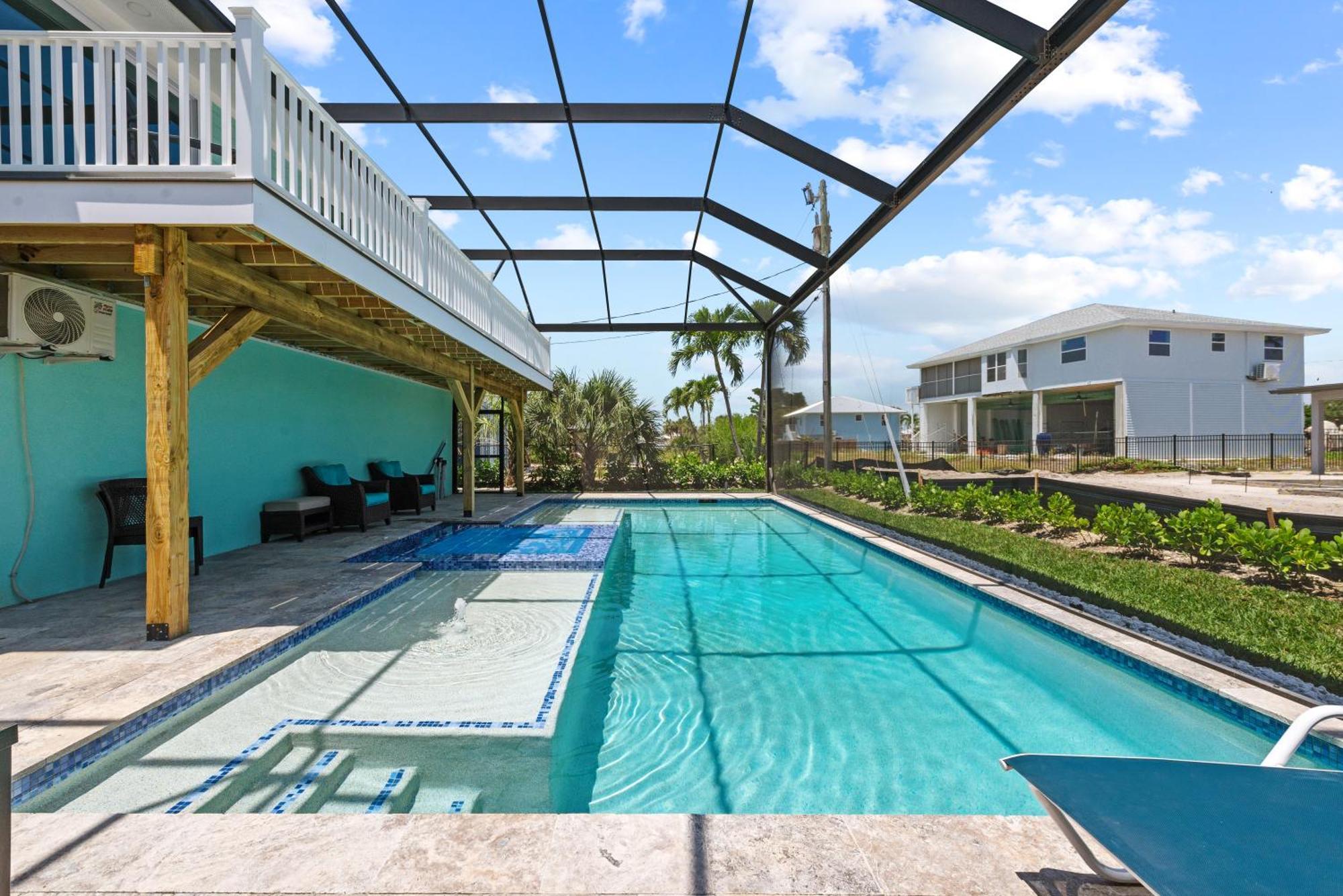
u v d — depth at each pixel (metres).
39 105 3.43
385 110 7.46
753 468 16.66
